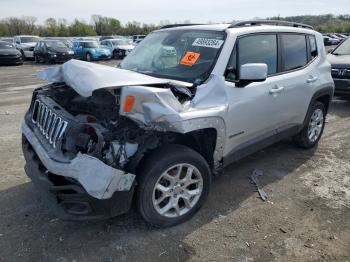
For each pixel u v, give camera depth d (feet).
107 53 84.23
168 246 9.66
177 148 10.03
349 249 9.65
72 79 9.70
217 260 9.18
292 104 14.37
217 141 11.02
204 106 10.39
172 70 12.00
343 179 13.89
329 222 10.90
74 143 9.08
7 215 10.99
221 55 11.42
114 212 9.16
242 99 11.64
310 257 9.32
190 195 10.59
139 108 8.80
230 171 14.47
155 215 9.95
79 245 9.64
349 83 25.05
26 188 12.73
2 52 67.62
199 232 10.29
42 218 10.86
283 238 10.09
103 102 9.88
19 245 9.60
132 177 8.93
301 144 16.70
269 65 13.34
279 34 13.96
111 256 9.24
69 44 77.77
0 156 15.79
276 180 13.73
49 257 9.16
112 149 8.87
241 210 11.50
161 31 14.49
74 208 9.08
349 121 22.34
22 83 41.34
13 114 23.93
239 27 12.59
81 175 8.46
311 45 15.93
